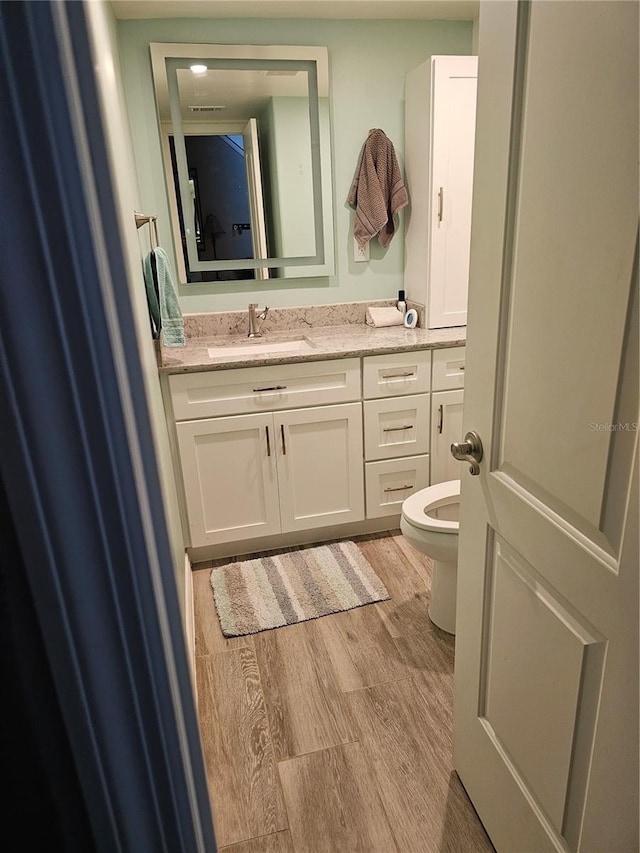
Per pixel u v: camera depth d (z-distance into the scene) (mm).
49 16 358
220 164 2590
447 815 1405
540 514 972
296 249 2764
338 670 1889
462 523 1294
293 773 1537
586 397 827
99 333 417
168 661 514
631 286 719
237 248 2703
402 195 2707
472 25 2691
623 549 775
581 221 800
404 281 2934
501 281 1021
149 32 2398
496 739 1252
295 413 2420
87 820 590
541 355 932
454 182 2553
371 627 2084
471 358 1161
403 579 2367
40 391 422
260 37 2504
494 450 1118
